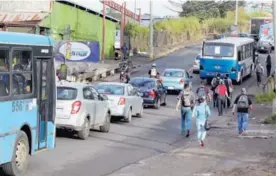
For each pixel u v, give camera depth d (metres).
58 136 25.02
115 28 83.69
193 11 155.12
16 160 16.34
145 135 27.27
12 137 15.94
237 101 27.70
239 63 56.16
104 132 27.36
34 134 17.38
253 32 99.56
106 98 27.48
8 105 15.65
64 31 59.19
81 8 66.69
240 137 26.56
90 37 71.31
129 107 31.81
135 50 86.56
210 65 55.88
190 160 20.11
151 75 50.28
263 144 24.23
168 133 28.31
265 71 65.81
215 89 40.53
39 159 19.52
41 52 17.83
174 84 49.25
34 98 17.31
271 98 43.25
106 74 60.94
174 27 111.62
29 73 16.98
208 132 28.69
